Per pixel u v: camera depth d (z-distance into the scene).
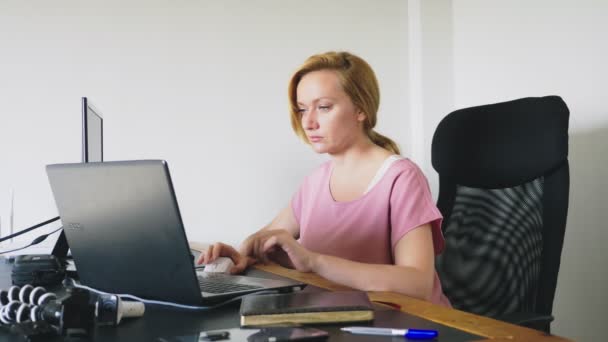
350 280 1.13
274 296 0.92
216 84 2.46
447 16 2.67
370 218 1.42
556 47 2.14
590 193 2.00
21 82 2.27
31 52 2.27
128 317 0.90
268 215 2.52
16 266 1.26
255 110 2.50
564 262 2.12
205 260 1.39
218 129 2.46
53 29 2.29
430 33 2.65
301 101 1.47
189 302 0.94
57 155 2.30
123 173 0.90
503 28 2.39
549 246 1.43
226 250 1.42
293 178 2.54
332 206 1.51
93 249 1.02
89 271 1.07
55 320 0.80
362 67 1.45
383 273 1.13
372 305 0.90
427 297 1.17
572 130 2.07
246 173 2.49
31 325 0.80
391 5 2.69
